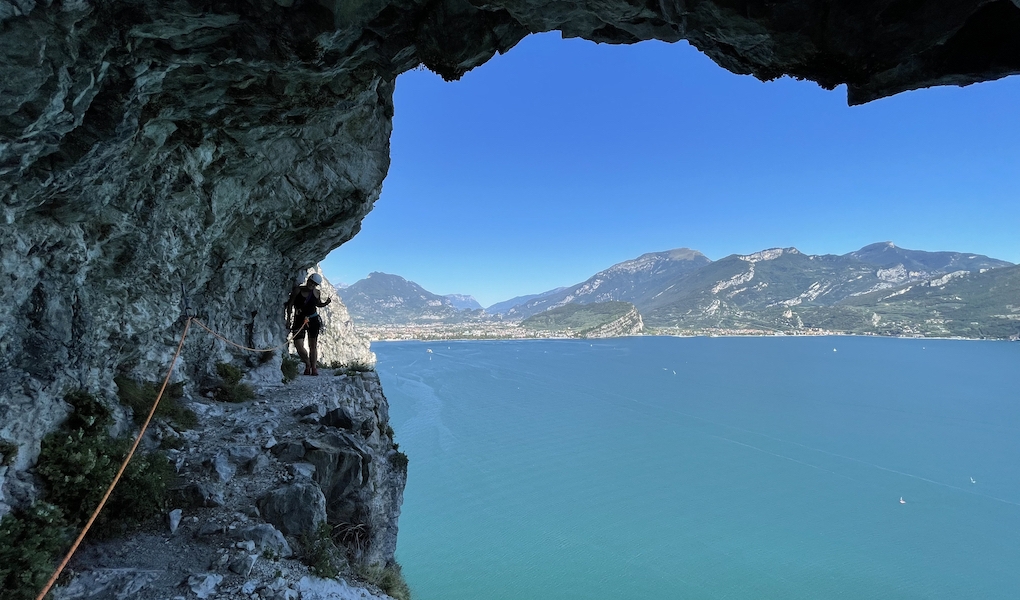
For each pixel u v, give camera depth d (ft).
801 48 21.27
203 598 19.58
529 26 24.44
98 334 28.48
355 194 55.47
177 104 26.76
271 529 24.68
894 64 20.75
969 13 18.42
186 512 25.20
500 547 193.67
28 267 21.91
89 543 21.57
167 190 32.63
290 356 72.02
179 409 35.12
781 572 181.98
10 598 17.44
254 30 21.11
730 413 466.70
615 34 25.39
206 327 43.62
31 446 21.76
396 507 50.70
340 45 23.47
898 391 599.57
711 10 20.93
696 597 164.25
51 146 18.74
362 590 26.84
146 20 18.48
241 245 47.06
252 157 38.58
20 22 14.82
